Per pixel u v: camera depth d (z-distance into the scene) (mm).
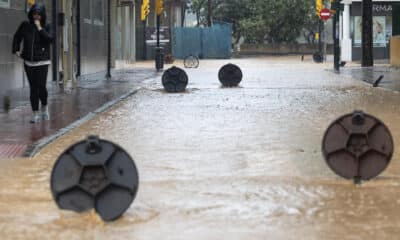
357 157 15523
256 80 53156
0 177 16391
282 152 19703
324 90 42469
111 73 62969
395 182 15641
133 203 13898
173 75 41031
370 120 15602
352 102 34375
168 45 109125
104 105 32375
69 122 25938
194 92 40969
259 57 127938
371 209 13453
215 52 118625
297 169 17266
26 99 34094
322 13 85562
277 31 146125
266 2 143375
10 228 12227
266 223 12500
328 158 15688
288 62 99188
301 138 22281
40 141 21125
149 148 20469
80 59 55812
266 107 32062
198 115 28797
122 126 25375
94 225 12422
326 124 25672
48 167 17594
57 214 13039
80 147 13000
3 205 13742
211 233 11906
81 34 57125
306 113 29484
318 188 15180
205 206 13703
